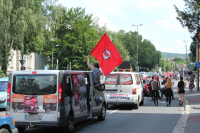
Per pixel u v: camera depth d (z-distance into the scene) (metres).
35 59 66.31
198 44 32.00
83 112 10.24
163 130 10.11
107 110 16.73
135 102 16.48
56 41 56.34
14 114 9.15
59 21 37.03
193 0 22.06
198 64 33.34
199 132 9.24
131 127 10.74
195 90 36.38
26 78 9.15
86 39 55.53
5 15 28.86
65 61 56.56
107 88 16.70
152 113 15.25
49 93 8.89
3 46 30.30
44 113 8.90
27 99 9.05
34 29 31.39
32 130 10.28
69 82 9.38
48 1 36.56
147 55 119.38
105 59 12.89
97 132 9.70
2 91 17.11
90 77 11.09
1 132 6.56
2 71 34.53
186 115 13.88
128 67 51.34
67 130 9.10
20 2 30.45
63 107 8.89
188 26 22.17
